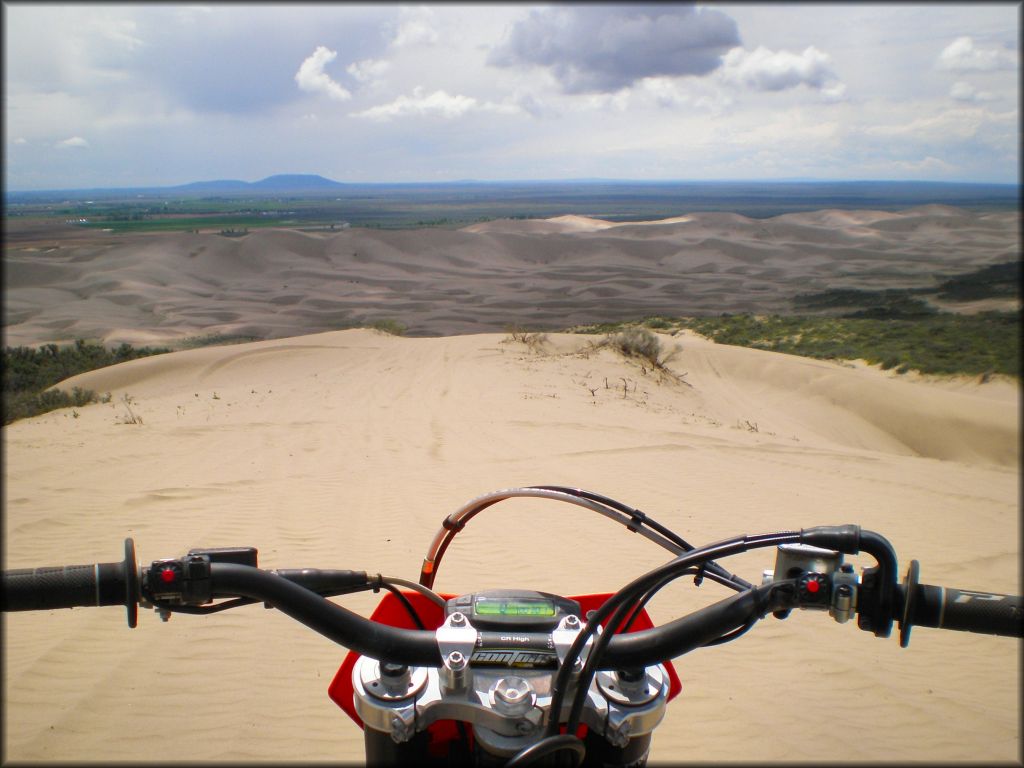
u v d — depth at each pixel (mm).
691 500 9453
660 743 3633
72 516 8070
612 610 1669
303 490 9508
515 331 32875
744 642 5156
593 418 16297
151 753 3383
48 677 4234
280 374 26469
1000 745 3625
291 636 4910
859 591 1656
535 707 1736
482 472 10734
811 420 21672
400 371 24812
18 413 19562
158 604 1685
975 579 6945
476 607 1920
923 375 22047
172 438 13672
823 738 3697
